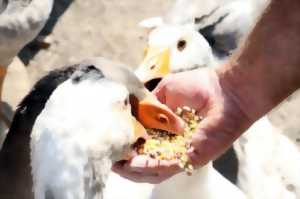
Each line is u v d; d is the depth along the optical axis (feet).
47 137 2.85
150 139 3.18
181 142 3.20
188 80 3.27
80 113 2.89
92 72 3.03
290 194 4.26
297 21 2.81
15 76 5.10
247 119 3.12
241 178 4.13
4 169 3.67
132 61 5.42
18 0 4.42
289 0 2.78
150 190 3.76
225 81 3.12
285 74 2.94
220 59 4.30
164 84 3.34
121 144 2.98
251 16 4.32
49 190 2.79
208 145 3.15
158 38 3.83
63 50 5.46
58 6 5.68
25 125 3.60
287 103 5.05
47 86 3.49
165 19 4.39
